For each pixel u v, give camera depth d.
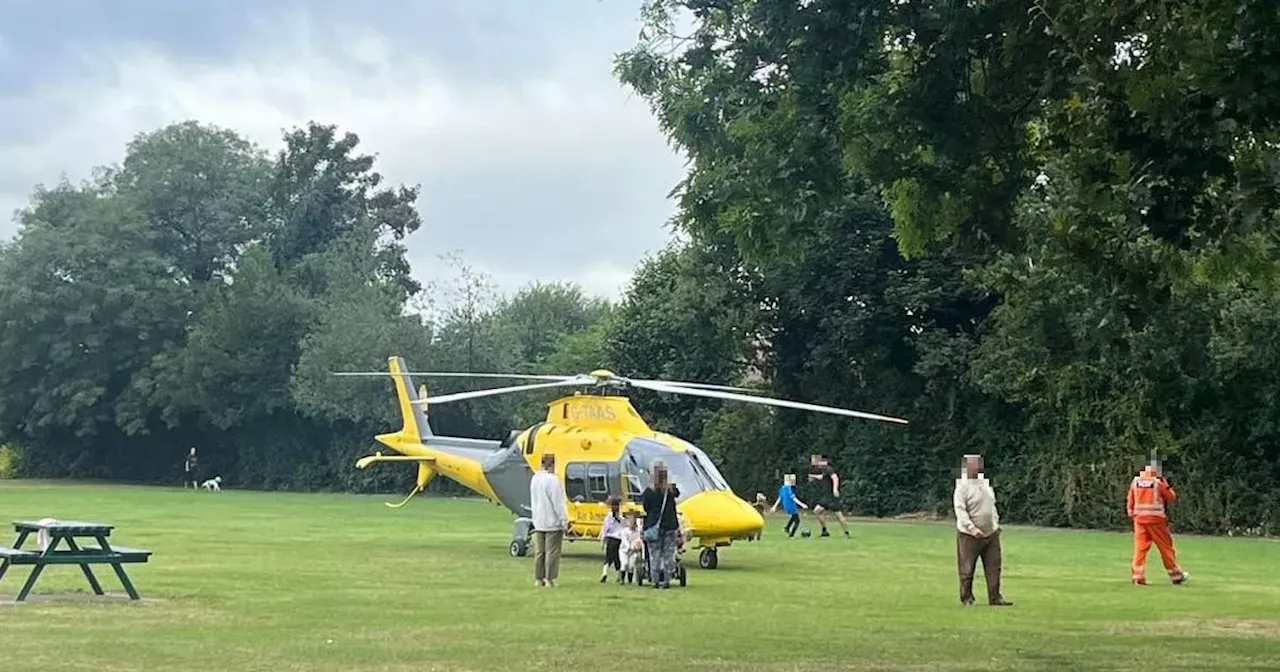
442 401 25.11
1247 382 39.78
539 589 19.80
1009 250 14.05
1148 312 13.13
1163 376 39.00
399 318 69.00
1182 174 10.80
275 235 85.00
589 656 12.58
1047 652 13.29
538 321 76.56
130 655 12.20
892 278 47.34
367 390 67.56
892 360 49.28
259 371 72.75
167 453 80.31
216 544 28.66
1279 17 9.84
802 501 50.41
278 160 85.00
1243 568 25.97
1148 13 11.07
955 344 45.81
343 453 70.56
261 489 74.00
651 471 24.95
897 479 48.47
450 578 21.34
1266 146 11.72
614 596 18.86
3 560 17.20
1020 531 40.47
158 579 20.36
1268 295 36.25
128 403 77.56
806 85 12.78
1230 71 10.05
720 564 25.67
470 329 68.25
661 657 12.58
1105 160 11.60
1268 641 14.36
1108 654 13.18
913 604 18.20
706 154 14.98
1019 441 45.62
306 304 73.50
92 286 78.19
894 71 13.04
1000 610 17.53
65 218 82.69
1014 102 12.72
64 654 12.20
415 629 14.61
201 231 84.75
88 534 16.88
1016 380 41.75
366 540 30.77
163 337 79.00
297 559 24.80
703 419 53.16
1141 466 41.00
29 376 80.38
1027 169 13.45
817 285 48.44
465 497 62.72
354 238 76.31
